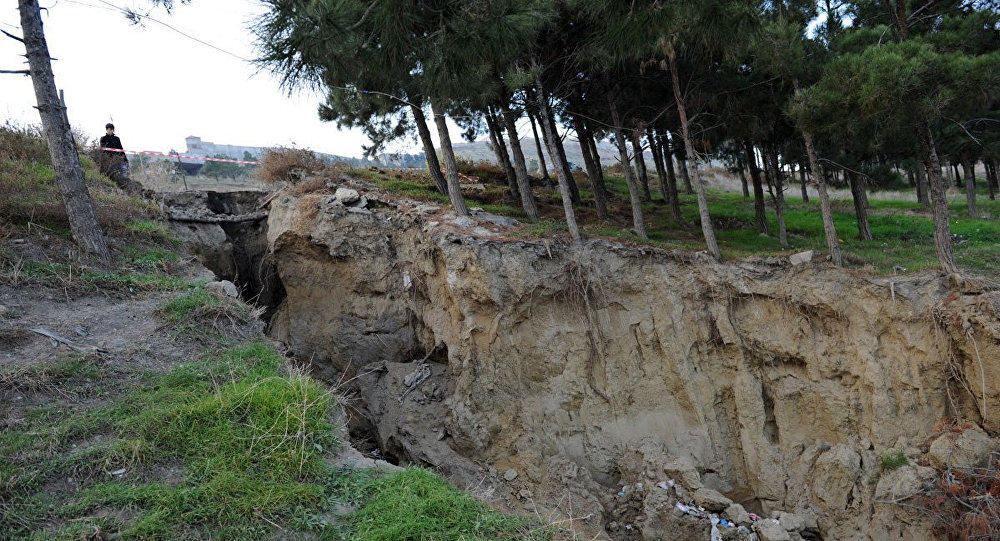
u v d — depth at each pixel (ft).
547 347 42.22
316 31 18.25
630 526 37.19
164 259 37.14
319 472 18.02
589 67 47.47
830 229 45.70
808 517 36.94
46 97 32.24
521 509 36.22
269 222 52.80
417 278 46.50
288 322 50.90
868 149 52.75
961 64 30.73
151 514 15.02
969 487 31.76
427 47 20.65
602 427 41.75
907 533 33.06
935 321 36.52
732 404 42.47
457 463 38.86
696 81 50.47
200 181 85.66
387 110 61.62
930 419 36.35
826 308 40.37
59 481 15.93
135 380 21.67
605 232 51.29
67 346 23.02
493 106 63.62
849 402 38.99
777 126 56.13
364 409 44.93
